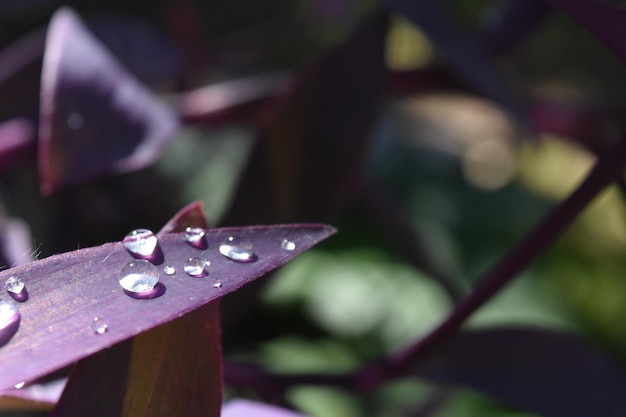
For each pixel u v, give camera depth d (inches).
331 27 26.7
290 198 12.5
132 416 7.5
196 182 19.0
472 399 29.7
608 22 8.2
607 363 10.6
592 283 41.8
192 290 7.0
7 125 15.8
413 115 39.4
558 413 10.3
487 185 40.9
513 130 25.7
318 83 12.6
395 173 38.9
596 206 41.7
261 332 28.2
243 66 27.2
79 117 11.4
